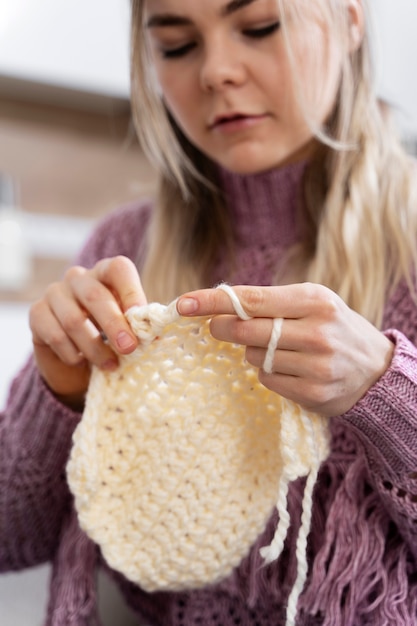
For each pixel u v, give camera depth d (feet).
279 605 2.04
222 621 2.13
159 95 2.57
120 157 4.13
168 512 1.84
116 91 3.81
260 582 2.04
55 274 4.08
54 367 2.12
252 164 2.23
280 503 1.60
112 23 3.68
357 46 2.36
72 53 3.61
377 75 2.47
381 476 1.78
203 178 2.60
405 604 1.85
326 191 2.40
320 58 2.14
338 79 2.29
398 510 1.76
